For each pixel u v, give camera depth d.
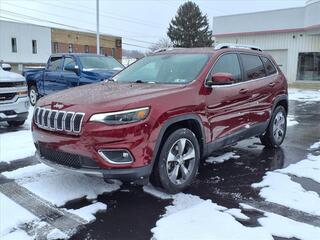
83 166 4.14
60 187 4.79
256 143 7.46
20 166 5.72
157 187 4.54
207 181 5.16
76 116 4.11
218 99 5.12
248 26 26.17
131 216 4.04
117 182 4.98
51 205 4.27
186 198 4.52
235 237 3.55
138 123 4.06
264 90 6.27
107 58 11.85
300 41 23.88
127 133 4.01
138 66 5.93
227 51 5.66
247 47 6.34
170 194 4.62
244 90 5.69
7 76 8.34
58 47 51.16
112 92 4.60
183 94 4.64
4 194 4.57
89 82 10.40
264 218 3.98
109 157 4.03
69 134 4.18
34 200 4.40
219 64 5.38
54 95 4.85
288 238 3.57
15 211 4.09
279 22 24.53
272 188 4.86
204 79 4.99
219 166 5.88
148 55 6.17
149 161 4.18
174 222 3.87
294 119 10.91
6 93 8.20
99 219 3.97
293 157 6.44
